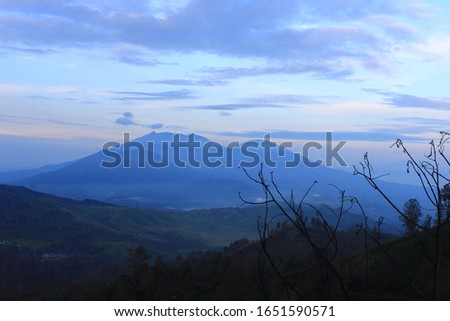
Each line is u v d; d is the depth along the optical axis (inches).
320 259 156.9
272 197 146.3
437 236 143.3
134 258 1366.9
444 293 392.2
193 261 2116.1
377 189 146.7
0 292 1786.4
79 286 1754.4
